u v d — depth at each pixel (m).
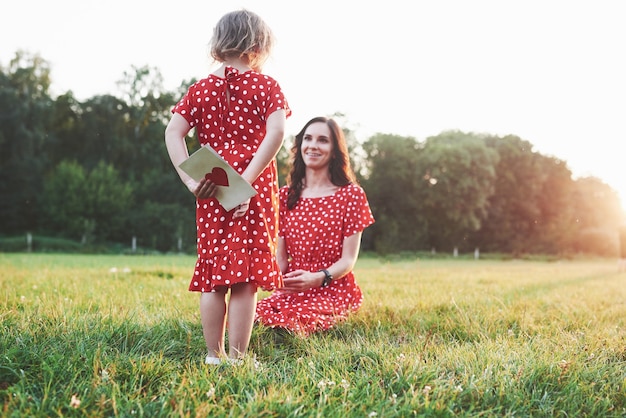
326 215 3.91
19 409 1.78
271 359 2.75
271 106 2.68
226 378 2.17
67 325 2.82
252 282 2.63
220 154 2.66
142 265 12.64
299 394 2.05
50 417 1.77
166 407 1.84
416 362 2.33
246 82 2.70
